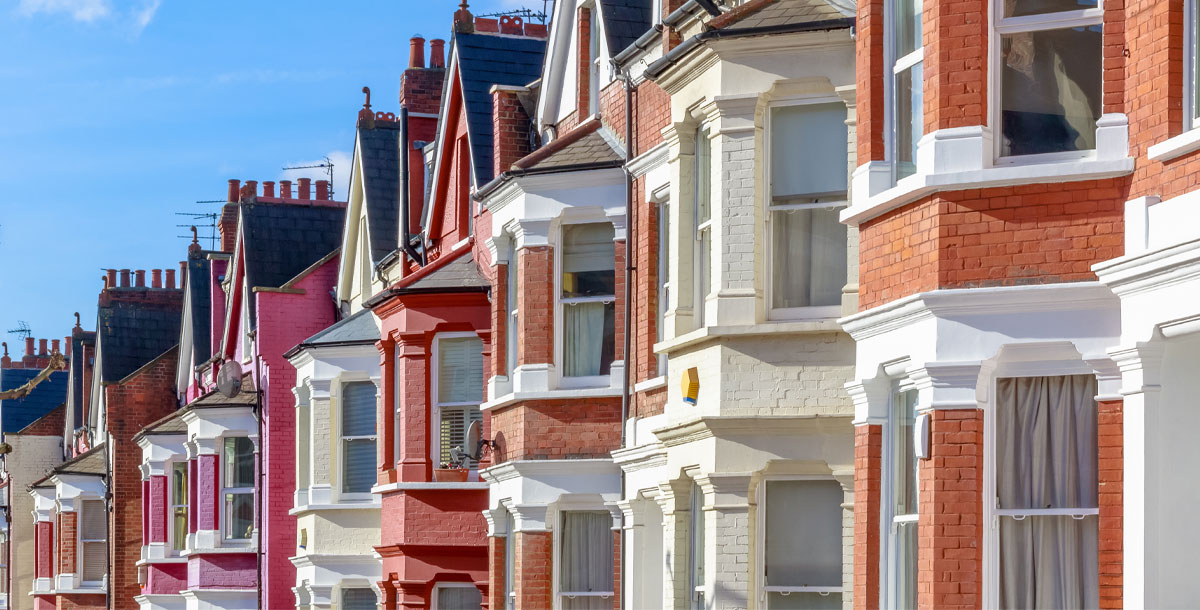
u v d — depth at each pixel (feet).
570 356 80.69
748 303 62.13
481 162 94.58
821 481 61.87
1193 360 43.73
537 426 79.56
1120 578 44.73
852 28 60.59
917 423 48.29
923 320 48.60
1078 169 45.75
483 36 99.86
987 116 48.01
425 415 93.15
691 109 67.05
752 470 61.41
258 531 125.18
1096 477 47.24
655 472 71.41
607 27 81.61
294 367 122.93
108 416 159.84
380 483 97.60
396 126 123.03
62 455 201.77
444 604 92.84
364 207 121.60
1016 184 46.96
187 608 130.31
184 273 178.19
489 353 90.63
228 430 129.08
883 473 52.03
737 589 61.21
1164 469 43.45
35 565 192.13
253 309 131.13
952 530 47.42
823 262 62.08
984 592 47.37
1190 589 43.06
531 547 79.15
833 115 62.44
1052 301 46.24
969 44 48.06
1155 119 44.11
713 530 62.08
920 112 51.24
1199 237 40.91
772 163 63.00
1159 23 43.98
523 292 81.05
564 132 88.17
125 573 157.58
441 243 103.14
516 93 92.02
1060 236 46.34
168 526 142.31
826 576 61.21
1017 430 48.11
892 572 51.83
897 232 50.31
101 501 170.09
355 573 106.63
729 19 63.98
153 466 144.46
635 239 75.46
